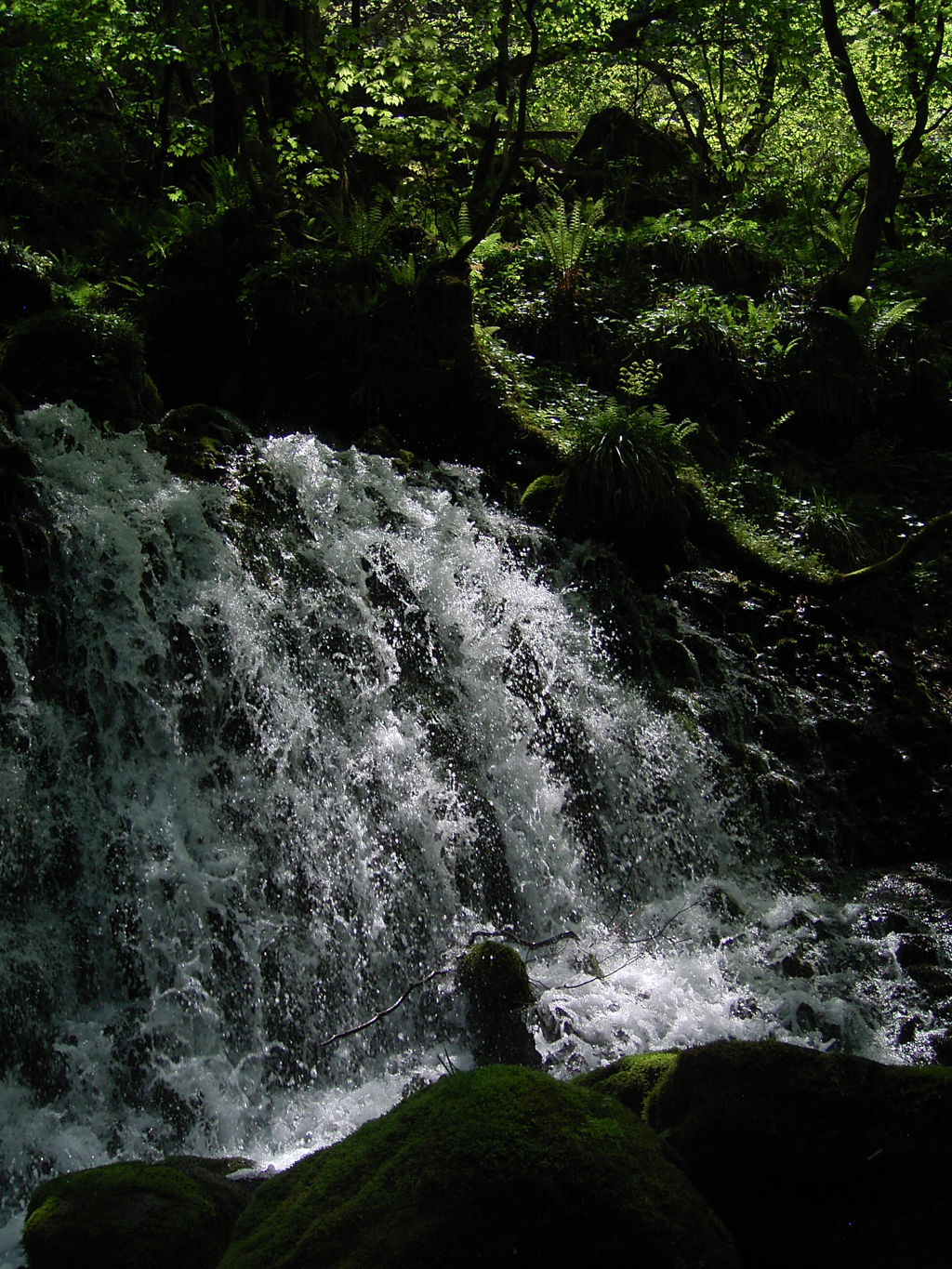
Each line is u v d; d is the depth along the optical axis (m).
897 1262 2.94
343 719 6.61
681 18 16.30
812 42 16.08
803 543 10.05
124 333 8.30
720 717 7.91
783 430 12.07
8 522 6.16
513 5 11.65
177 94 18.20
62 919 5.21
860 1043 5.54
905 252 15.86
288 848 5.94
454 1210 2.70
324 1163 3.14
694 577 9.04
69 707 5.79
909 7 15.80
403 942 5.97
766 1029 5.54
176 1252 3.19
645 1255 2.67
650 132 18.48
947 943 6.37
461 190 14.23
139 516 6.66
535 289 12.32
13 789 5.30
